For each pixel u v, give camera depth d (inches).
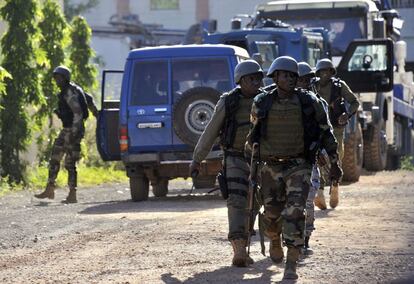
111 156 1409.9
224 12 4542.3
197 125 1302.9
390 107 2130.9
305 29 1770.4
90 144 2052.2
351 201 1246.9
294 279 655.8
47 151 1911.9
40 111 1873.8
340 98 1073.5
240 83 724.7
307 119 669.9
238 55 1350.9
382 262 725.9
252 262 729.0
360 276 663.8
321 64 1071.6
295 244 660.1
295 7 1971.0
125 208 1234.0
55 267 734.5
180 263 738.2
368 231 916.0
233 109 722.8
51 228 999.0
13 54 1753.2
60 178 1729.8
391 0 4239.7
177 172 1350.9
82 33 2215.8
